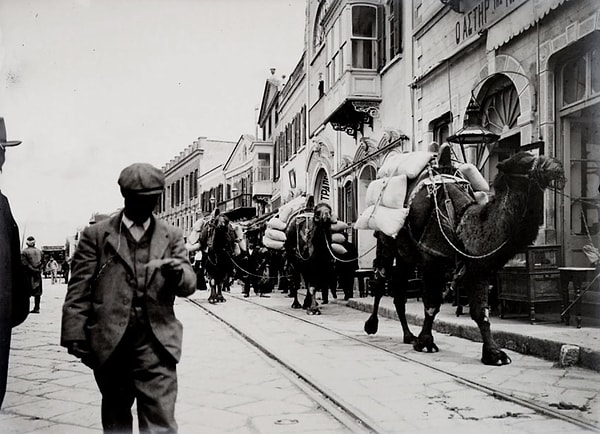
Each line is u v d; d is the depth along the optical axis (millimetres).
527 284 8297
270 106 36062
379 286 9000
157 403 3229
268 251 19375
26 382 6277
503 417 4633
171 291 3377
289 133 30641
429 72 14086
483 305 6766
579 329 7594
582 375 5961
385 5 17328
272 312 13109
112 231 3381
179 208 54812
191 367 6828
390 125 16938
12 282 4043
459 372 6238
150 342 3303
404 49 15859
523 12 10281
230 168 43375
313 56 24953
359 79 17578
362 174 18859
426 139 14547
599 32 8625
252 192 37719
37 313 14562
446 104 13445
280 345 8164
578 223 9594
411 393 5402
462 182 7820
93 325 3273
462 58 12727
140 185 3355
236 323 10852
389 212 7977
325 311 13195
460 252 6875
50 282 38625
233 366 6879
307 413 4895
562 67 9812
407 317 10523
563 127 9828
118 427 3373
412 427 4375
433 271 7543
